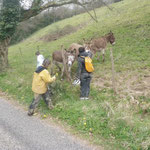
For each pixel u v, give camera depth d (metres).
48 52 15.28
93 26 19.27
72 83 7.74
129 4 22.53
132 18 16.56
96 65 9.95
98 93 6.91
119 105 5.73
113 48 12.05
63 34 22.19
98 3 12.86
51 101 6.47
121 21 17.03
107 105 5.70
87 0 11.54
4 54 11.44
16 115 6.07
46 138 4.79
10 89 8.38
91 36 16.11
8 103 7.11
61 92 7.12
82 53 6.21
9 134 4.93
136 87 6.93
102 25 18.27
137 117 5.34
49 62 5.82
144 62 8.97
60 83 7.54
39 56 8.27
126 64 9.20
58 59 8.69
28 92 7.71
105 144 4.50
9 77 9.88
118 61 9.80
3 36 10.95
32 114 6.07
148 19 14.68
